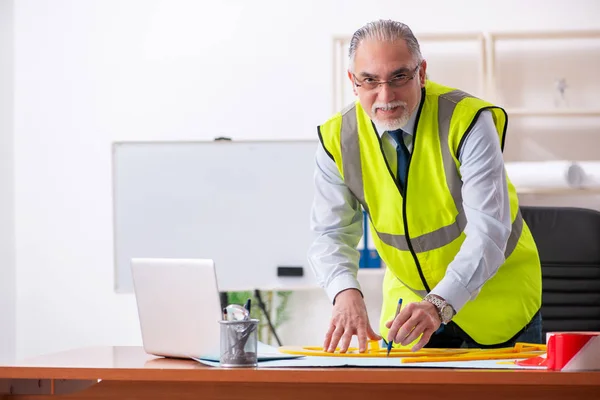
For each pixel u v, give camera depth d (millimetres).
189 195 5547
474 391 2039
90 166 6070
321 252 2842
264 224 5508
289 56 5898
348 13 5867
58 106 6082
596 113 5488
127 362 2303
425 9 5820
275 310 5773
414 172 2795
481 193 2609
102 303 6043
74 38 6082
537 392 2020
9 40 6105
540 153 5715
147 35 6016
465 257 2516
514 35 5598
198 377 2010
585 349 1979
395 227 2900
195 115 5965
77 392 2229
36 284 6086
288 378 1977
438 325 2395
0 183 6043
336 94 5676
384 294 3230
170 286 2344
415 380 1936
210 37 5957
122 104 6027
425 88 2801
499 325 2938
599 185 5199
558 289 3967
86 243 6066
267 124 5902
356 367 2104
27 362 2299
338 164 2883
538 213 4008
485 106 2701
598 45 5711
